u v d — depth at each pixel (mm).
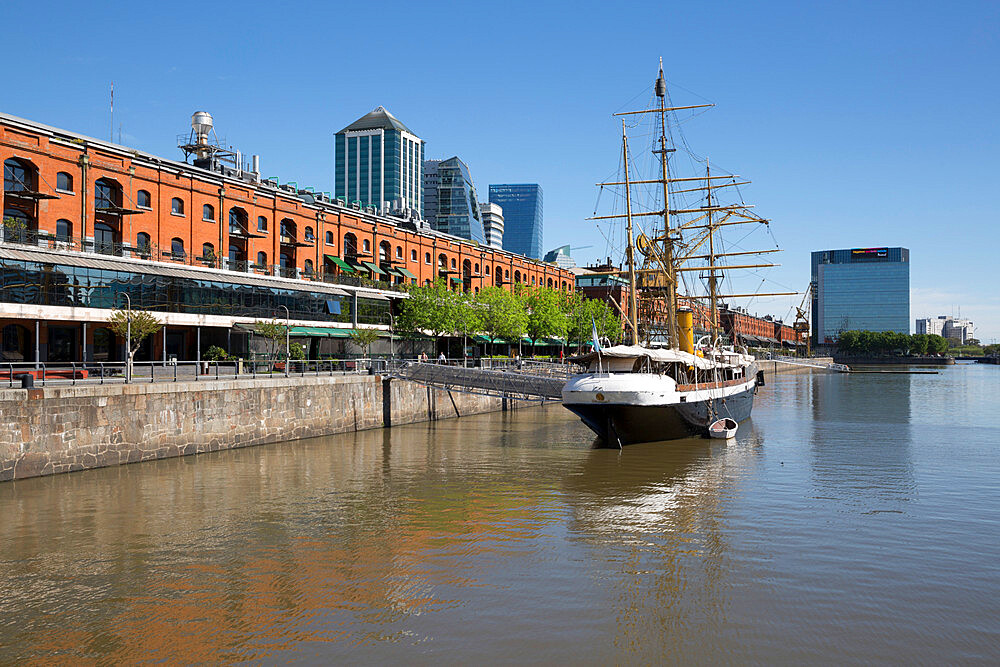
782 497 24625
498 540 19328
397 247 70875
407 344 65625
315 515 21891
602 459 32656
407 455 33438
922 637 13273
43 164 41250
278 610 14414
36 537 19188
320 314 56094
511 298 70500
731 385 46625
